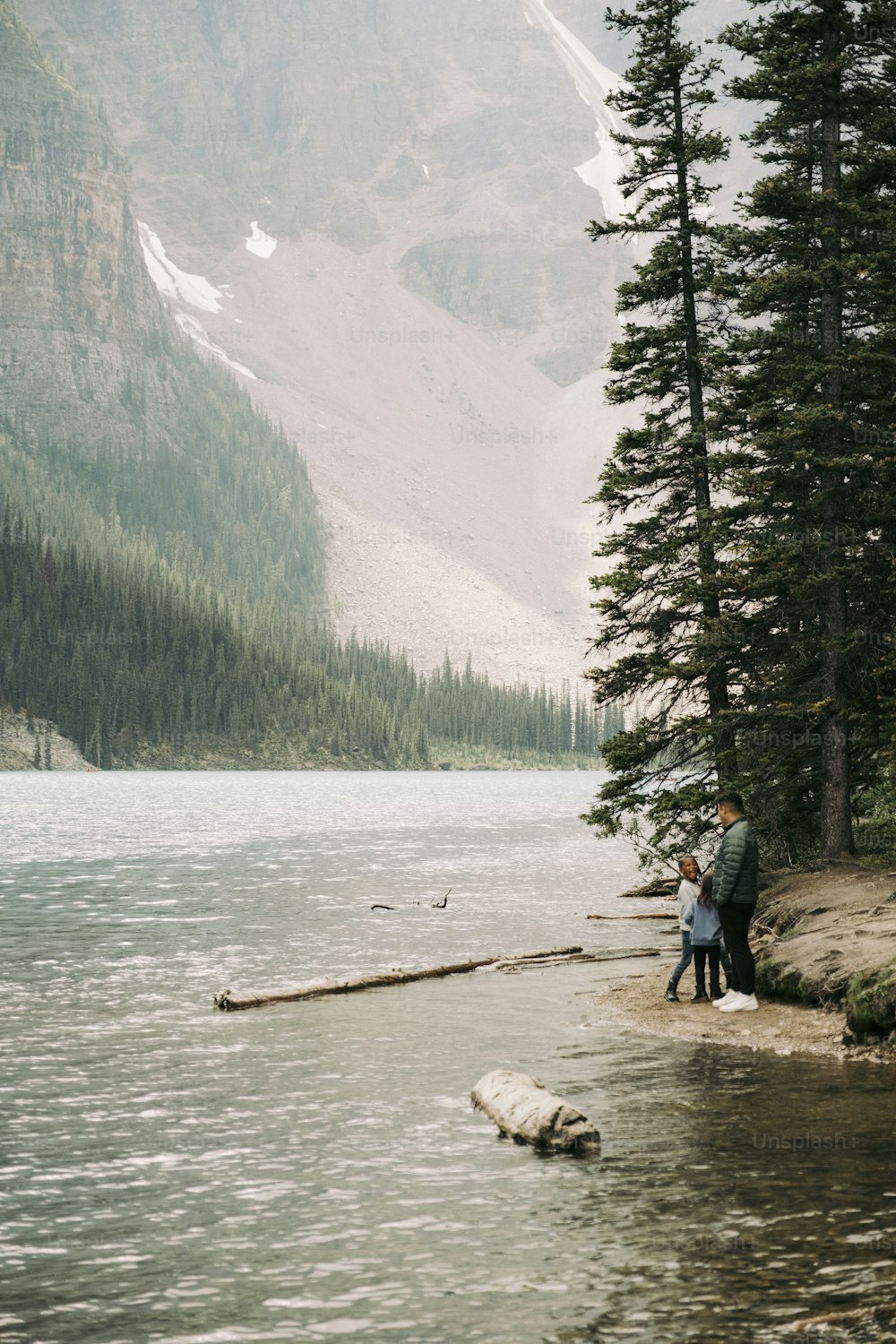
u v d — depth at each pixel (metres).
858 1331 7.10
